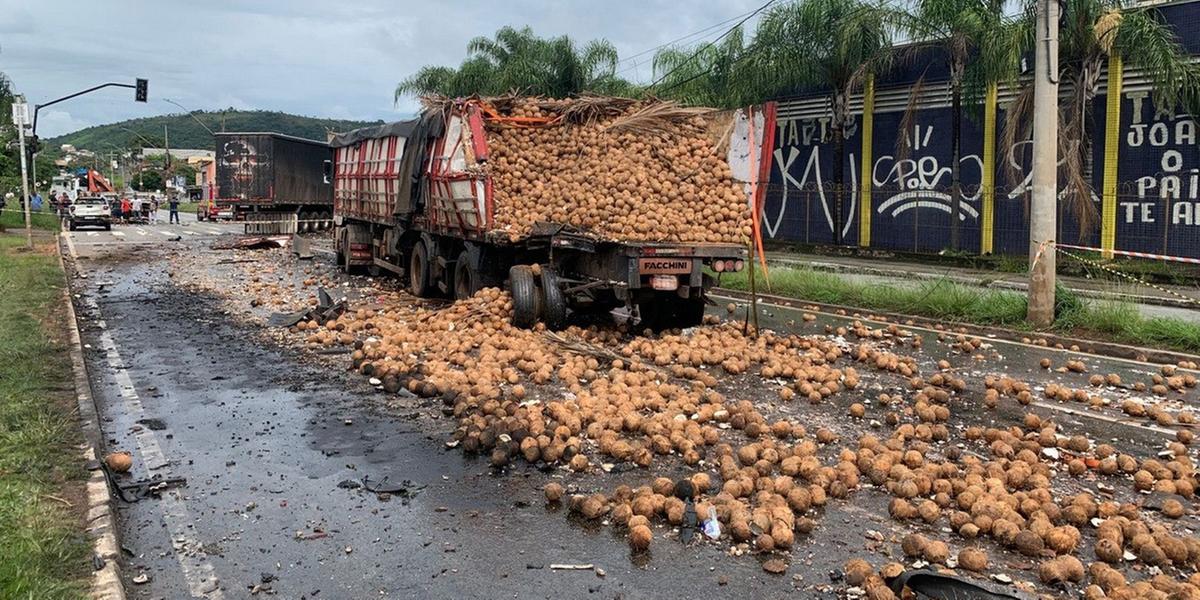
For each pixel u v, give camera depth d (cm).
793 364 923
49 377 835
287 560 471
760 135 1119
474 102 1158
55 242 2933
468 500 559
